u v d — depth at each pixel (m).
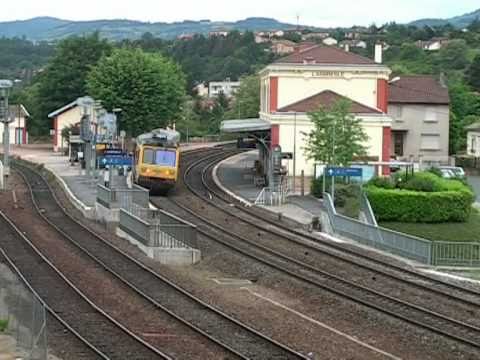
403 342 26.41
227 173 90.19
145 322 27.92
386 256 45.00
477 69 156.38
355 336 27.17
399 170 76.50
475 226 53.81
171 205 66.06
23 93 153.00
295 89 87.38
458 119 115.00
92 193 69.44
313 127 75.19
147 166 71.38
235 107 150.00
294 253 45.16
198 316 29.12
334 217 53.75
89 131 79.31
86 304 30.64
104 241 47.19
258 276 38.47
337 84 87.38
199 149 118.38
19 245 45.72
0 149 121.44
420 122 102.38
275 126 81.25
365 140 70.94
